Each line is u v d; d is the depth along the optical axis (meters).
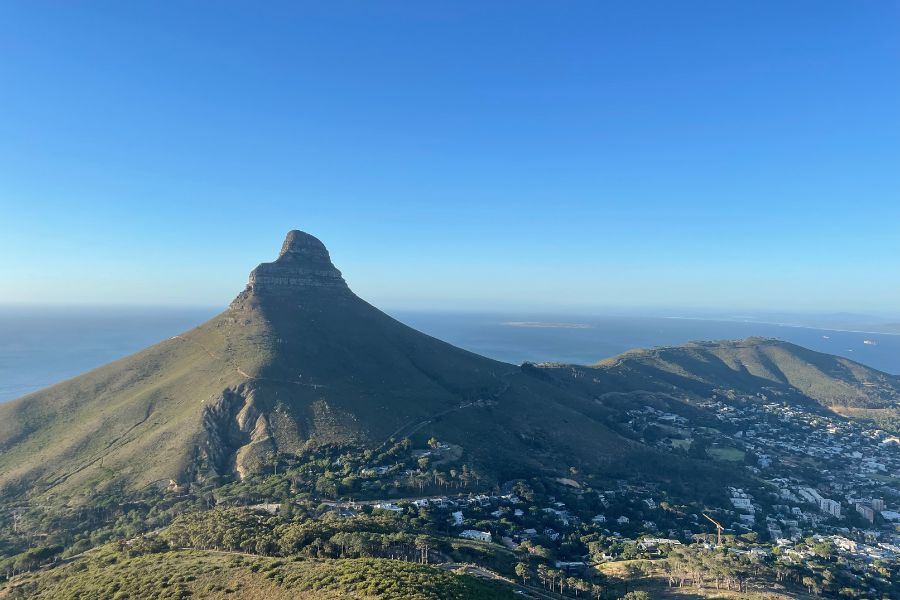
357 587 74.94
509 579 106.00
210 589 77.88
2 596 93.94
